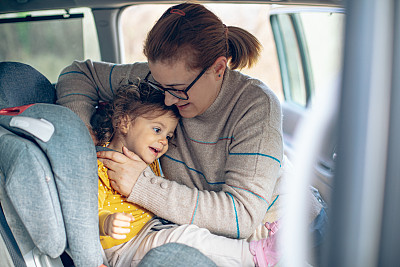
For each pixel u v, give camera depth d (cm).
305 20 245
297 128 262
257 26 509
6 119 115
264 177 132
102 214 132
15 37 259
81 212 109
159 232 136
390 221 58
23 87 144
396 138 56
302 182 127
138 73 163
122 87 157
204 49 123
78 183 109
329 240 62
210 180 149
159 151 153
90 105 160
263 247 131
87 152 111
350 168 58
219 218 131
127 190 134
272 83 504
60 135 109
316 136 114
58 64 271
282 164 159
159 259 110
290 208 131
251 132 134
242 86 140
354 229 59
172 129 154
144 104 150
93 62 171
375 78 55
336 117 60
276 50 297
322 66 230
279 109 139
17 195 103
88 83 165
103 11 246
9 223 112
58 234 108
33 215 104
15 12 238
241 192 132
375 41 54
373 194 58
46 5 237
